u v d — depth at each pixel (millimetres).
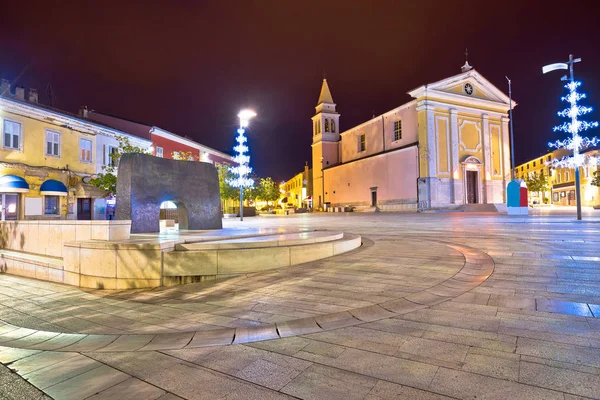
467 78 39969
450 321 3998
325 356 3303
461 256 7809
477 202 39531
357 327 3992
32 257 9508
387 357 3197
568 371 2775
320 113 56125
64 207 23609
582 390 2506
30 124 21609
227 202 48906
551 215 23656
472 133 39844
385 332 3791
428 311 4375
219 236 9000
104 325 4859
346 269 6945
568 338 3389
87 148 25703
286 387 2781
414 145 38219
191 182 12391
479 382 2680
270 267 7473
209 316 4820
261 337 3898
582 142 18547
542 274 5961
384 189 42438
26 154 21328
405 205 39344
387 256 8109
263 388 2785
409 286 5531
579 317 3930
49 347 4086
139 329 4543
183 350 3656
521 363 2939
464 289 5223
